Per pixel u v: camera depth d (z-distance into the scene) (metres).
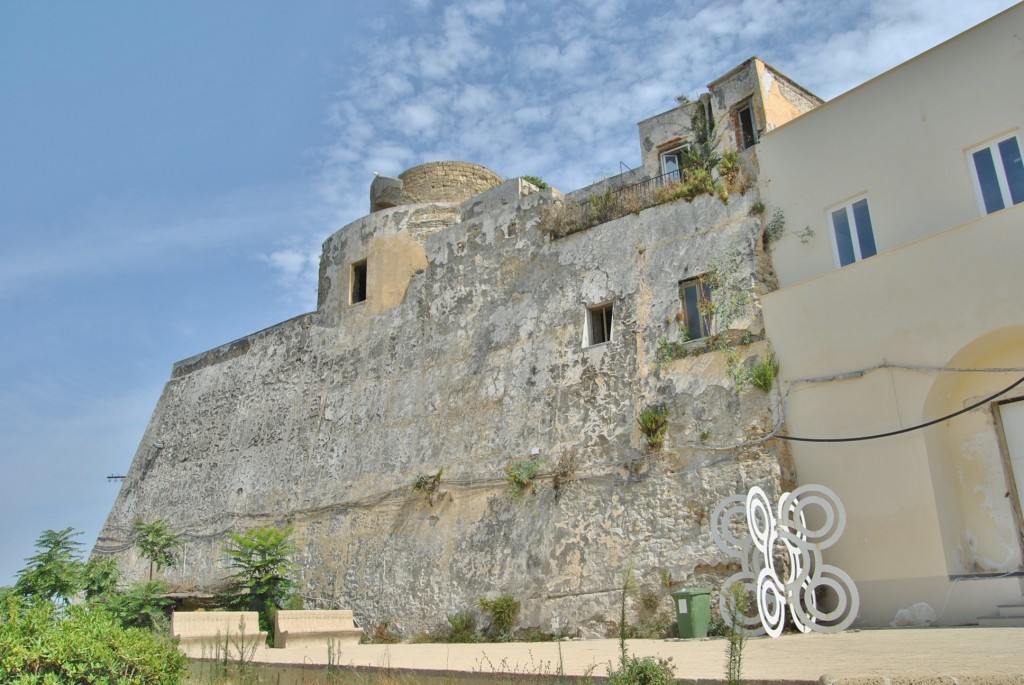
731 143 16.28
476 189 24.95
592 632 13.52
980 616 10.52
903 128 13.06
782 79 16.83
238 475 23.11
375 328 21.03
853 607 10.73
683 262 15.01
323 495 20.06
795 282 13.88
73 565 16.86
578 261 16.72
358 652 12.00
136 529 23.98
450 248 19.66
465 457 17.05
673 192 15.66
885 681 5.86
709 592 12.05
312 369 22.52
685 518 13.16
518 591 14.83
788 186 14.38
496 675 7.99
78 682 7.02
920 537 11.21
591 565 13.97
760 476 12.58
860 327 12.37
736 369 13.51
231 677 10.08
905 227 12.73
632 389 14.73
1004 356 11.29
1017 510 10.95
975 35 12.46
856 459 12.05
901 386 11.77
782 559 11.68
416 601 16.59
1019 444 11.05
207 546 22.89
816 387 12.68
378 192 24.75
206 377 26.73
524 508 15.43
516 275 17.86
